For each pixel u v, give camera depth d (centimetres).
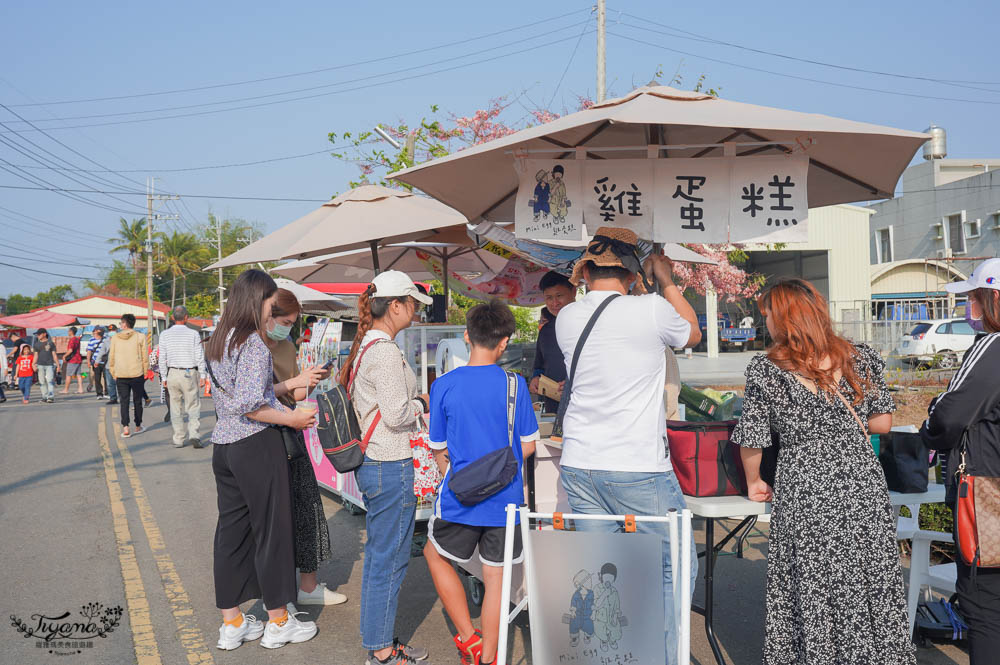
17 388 2594
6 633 423
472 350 368
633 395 311
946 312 2891
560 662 300
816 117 354
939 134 3234
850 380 302
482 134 1747
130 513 691
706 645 403
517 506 339
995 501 296
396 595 378
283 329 471
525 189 411
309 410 409
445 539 355
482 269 916
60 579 513
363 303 387
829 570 293
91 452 1030
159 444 1097
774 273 3612
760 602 464
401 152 1620
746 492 350
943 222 3206
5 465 939
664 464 314
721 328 3562
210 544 593
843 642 292
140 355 1186
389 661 377
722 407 431
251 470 393
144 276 7675
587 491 319
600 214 400
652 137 411
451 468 355
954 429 301
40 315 3797
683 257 758
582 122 337
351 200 610
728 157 386
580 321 322
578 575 298
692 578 322
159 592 489
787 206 381
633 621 292
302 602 470
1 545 592
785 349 306
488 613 355
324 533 468
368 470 375
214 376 395
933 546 502
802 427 301
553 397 500
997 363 295
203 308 7044
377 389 371
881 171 422
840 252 3081
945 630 390
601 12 1686
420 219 575
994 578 301
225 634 405
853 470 298
